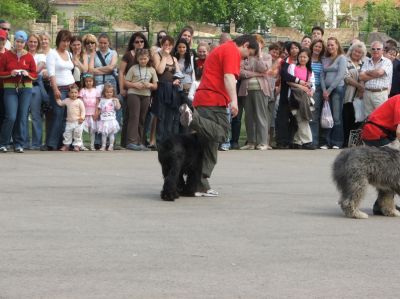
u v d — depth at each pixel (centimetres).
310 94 2014
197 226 1080
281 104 2031
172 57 1928
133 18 6494
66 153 1830
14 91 1797
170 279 820
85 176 1499
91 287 787
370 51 2197
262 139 2005
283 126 2039
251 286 800
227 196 1327
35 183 1404
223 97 1291
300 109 2005
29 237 994
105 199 1269
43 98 1867
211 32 5944
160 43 1948
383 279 835
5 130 1811
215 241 991
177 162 1263
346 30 6028
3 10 5803
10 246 946
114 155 1814
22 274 828
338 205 1268
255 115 1997
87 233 1021
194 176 1309
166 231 1043
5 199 1247
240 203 1263
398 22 7262
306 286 804
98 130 1905
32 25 5809
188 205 1236
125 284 798
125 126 1933
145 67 1900
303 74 2009
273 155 1892
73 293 767
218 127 1289
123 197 1291
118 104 1917
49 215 1130
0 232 1019
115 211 1171
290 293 779
